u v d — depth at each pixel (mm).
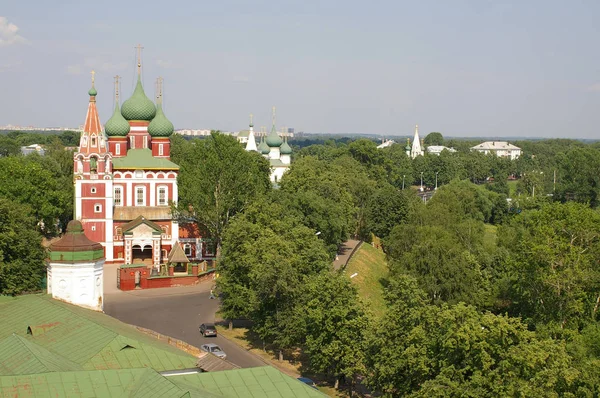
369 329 74500
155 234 139000
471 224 146375
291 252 93188
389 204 174625
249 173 139500
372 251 168125
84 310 63781
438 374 60188
